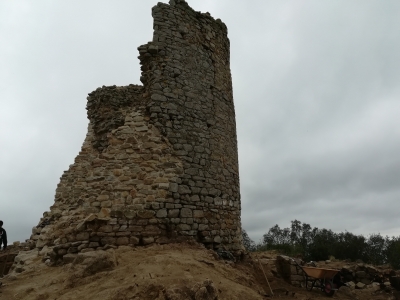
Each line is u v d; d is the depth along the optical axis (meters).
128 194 8.63
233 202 11.18
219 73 12.09
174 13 11.07
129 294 4.83
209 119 10.98
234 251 10.49
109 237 7.91
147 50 10.37
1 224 9.16
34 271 7.18
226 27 13.22
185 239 8.80
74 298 5.02
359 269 13.41
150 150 9.30
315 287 10.24
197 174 9.92
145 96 10.25
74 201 9.85
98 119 11.61
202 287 4.84
